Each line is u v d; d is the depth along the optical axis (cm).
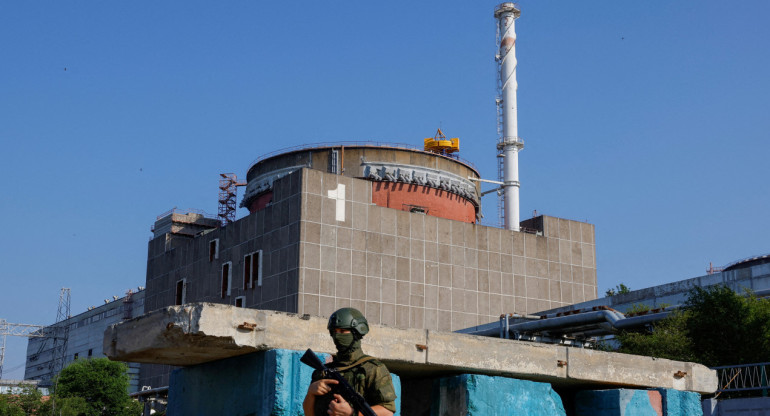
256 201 8406
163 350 997
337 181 7475
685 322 3416
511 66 9362
